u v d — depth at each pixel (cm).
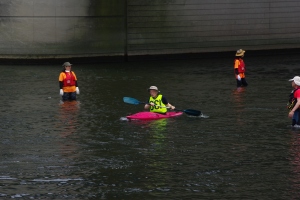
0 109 3055
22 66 4775
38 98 3369
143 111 2995
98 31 4994
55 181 1886
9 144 2348
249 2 5469
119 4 5047
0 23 4819
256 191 1780
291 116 2530
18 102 3250
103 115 2895
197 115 2817
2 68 4653
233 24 5450
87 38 4956
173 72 4469
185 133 2519
